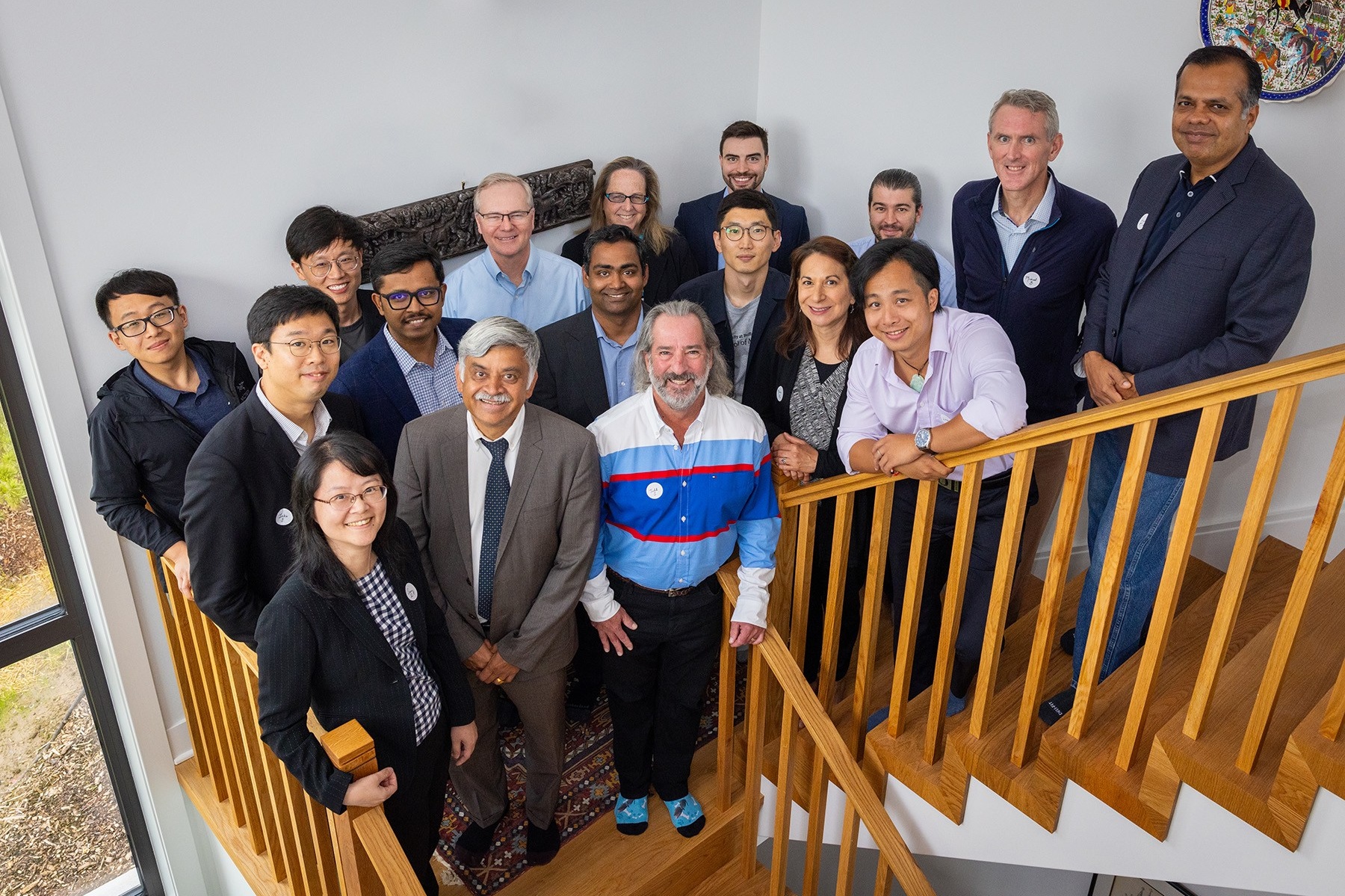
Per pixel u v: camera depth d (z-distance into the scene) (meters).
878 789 2.70
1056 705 2.44
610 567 2.58
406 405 2.87
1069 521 2.11
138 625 3.06
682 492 2.38
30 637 2.91
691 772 3.05
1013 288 3.05
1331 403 3.25
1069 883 4.59
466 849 2.79
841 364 2.73
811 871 2.82
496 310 3.41
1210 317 2.39
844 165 4.27
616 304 2.86
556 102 3.74
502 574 2.38
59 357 2.70
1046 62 3.48
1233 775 1.96
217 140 2.87
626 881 2.72
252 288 3.07
